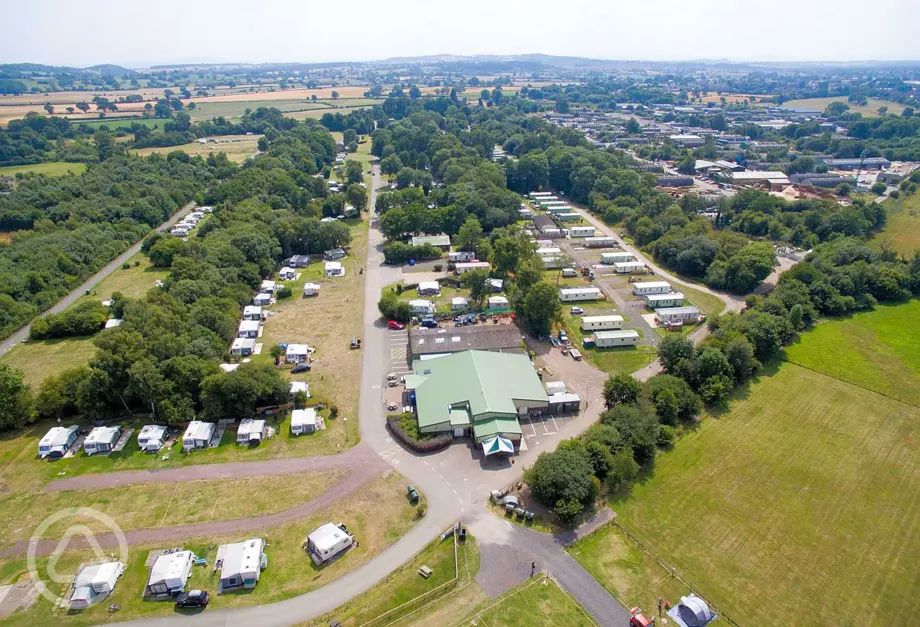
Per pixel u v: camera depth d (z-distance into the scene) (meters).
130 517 76.62
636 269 167.50
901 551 73.56
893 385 111.25
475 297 139.25
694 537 75.00
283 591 66.19
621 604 64.88
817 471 87.75
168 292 128.38
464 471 86.06
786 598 66.69
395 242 176.25
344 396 104.75
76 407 97.88
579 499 76.88
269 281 154.50
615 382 98.12
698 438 94.81
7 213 189.25
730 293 153.62
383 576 68.19
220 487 82.31
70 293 152.38
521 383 102.69
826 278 145.88
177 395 95.12
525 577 68.19
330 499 80.06
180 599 64.25
